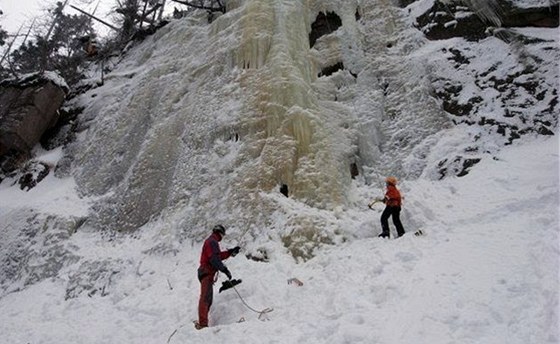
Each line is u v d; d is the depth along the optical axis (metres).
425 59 13.25
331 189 10.06
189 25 19.11
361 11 15.88
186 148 12.80
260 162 10.78
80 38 26.61
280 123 11.28
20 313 9.49
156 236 10.95
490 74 12.06
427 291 5.75
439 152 10.85
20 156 17.84
